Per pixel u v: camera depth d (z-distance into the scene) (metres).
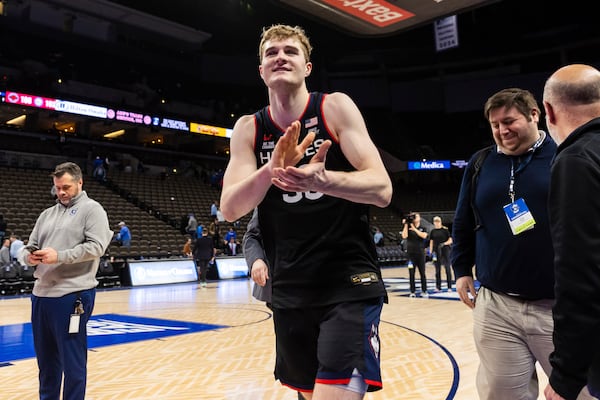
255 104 27.70
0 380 3.51
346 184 1.31
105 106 18.75
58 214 2.69
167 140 24.75
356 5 5.48
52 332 2.51
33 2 19.95
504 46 26.64
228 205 1.44
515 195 1.88
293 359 1.58
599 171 1.14
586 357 1.10
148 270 12.62
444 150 30.75
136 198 17.19
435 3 5.43
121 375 3.54
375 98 28.00
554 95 1.38
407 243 8.73
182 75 24.62
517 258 1.84
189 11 22.38
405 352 4.26
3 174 15.43
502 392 1.90
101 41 21.61
